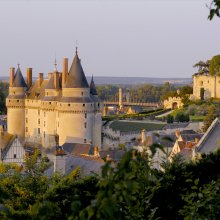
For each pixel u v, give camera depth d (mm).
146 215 20469
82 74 141000
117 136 141875
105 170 10773
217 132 61719
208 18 14711
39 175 42938
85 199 31969
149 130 141625
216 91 187625
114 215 10438
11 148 107062
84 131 139750
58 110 142250
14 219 28625
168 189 29578
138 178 13430
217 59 186500
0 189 14289
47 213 12031
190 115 165000
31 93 159750
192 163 36594
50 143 146000
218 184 18578
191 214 17344
